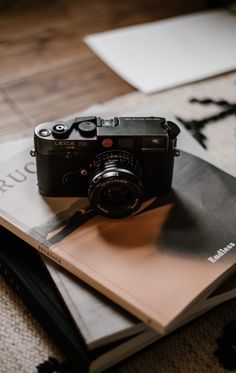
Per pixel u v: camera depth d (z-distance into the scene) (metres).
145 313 0.75
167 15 1.68
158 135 0.86
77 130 0.88
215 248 0.84
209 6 1.72
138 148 0.87
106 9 1.69
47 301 0.82
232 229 0.87
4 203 0.90
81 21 1.63
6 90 1.37
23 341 0.85
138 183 0.85
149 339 0.81
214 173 0.97
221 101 1.32
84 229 0.87
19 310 0.89
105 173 0.85
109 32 1.59
